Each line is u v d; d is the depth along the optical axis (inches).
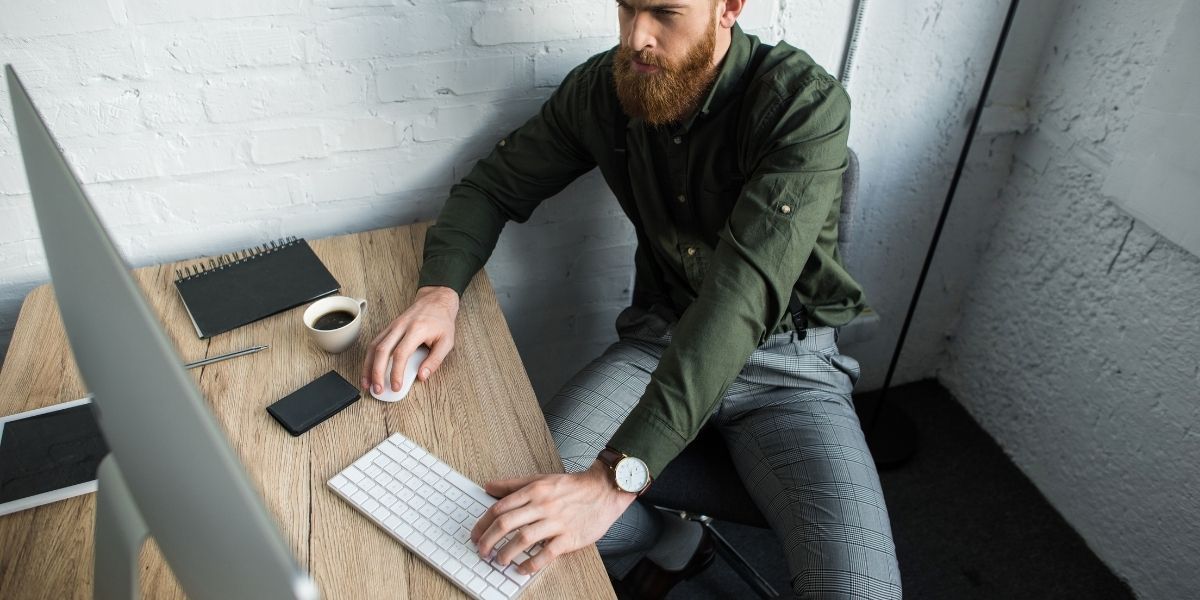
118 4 43.3
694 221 52.4
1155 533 61.6
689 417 39.9
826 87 45.6
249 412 40.0
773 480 47.0
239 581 19.4
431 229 51.7
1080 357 65.9
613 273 67.7
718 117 48.0
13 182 47.5
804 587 42.7
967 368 79.8
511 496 35.0
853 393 82.3
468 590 32.1
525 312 67.7
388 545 34.0
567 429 49.4
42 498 35.1
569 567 33.7
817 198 43.6
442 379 42.7
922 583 65.4
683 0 41.5
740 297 41.8
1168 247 56.1
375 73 50.3
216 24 45.6
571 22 52.5
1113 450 64.2
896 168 66.9
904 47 59.8
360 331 45.5
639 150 50.8
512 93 54.4
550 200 61.1
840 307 52.9
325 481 36.7
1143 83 55.2
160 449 20.1
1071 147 62.5
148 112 47.3
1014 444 75.3
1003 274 72.7
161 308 46.7
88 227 21.6
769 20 55.5
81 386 41.4
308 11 46.8
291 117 50.4
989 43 61.6
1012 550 68.1
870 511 44.3
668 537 55.0
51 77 44.4
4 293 52.0
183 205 51.6
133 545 25.4
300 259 50.9
